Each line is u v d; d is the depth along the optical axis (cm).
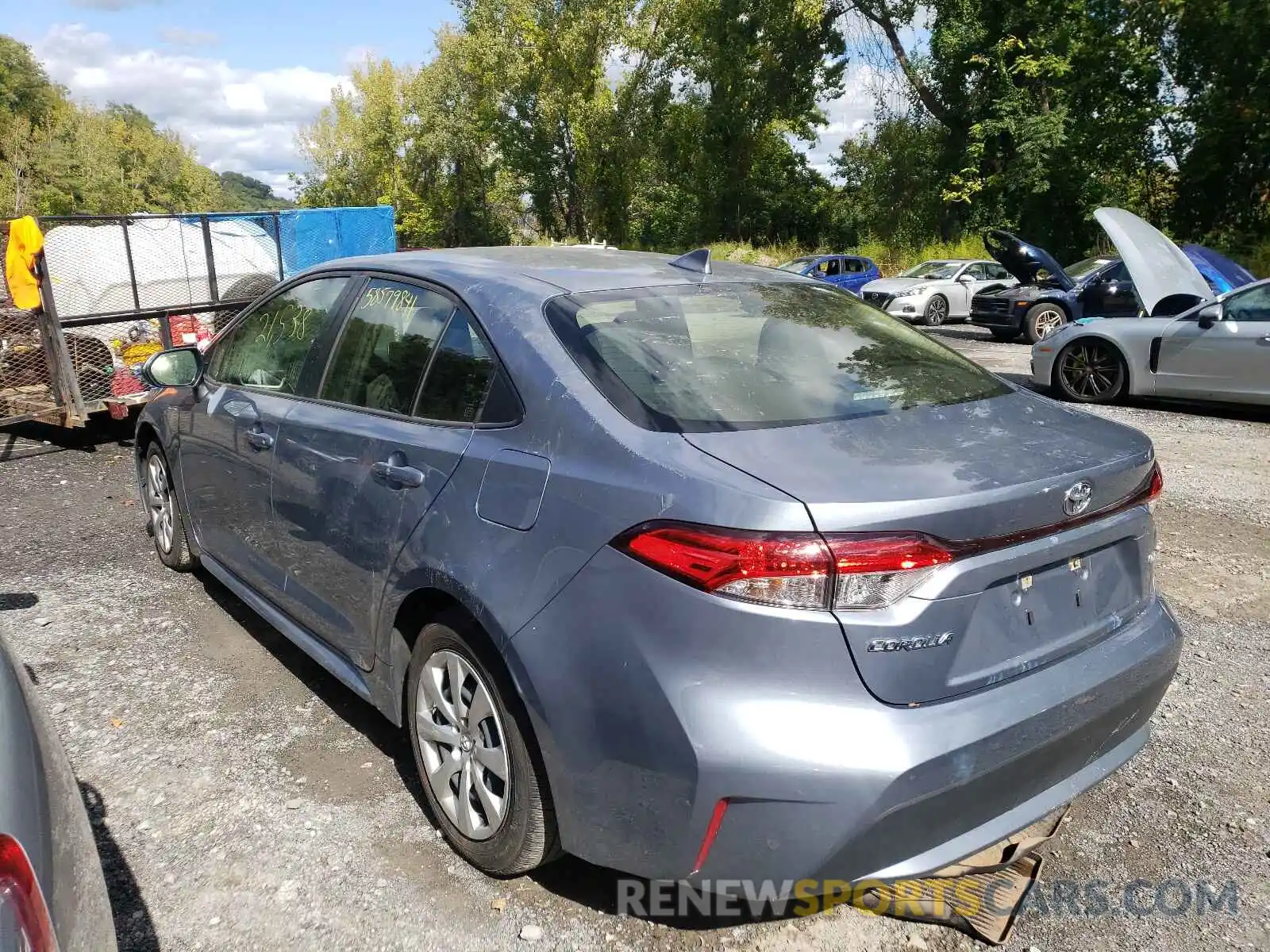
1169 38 2255
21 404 756
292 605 357
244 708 363
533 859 249
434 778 279
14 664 177
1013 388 298
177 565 496
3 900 123
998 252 1528
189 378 427
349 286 352
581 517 228
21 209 5875
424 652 277
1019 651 224
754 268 356
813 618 199
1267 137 2117
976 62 2758
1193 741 337
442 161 4959
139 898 257
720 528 204
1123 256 1015
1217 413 948
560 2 3934
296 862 273
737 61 3562
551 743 230
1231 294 905
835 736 199
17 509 623
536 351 263
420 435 284
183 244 865
